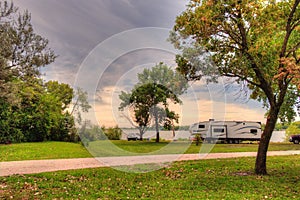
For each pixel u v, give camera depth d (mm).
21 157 11312
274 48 8219
